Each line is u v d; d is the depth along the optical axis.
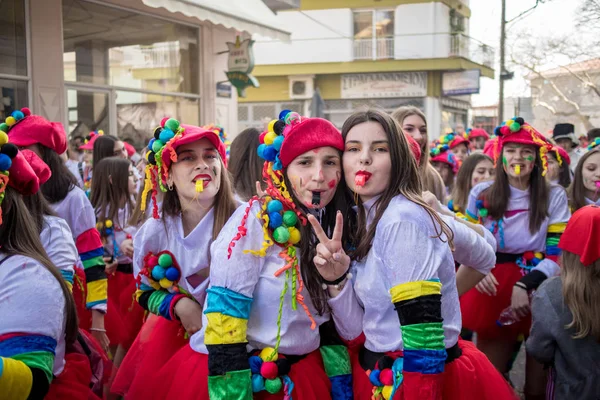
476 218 4.14
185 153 2.44
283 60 23.72
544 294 2.84
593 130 9.05
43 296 1.84
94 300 3.42
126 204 4.34
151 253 2.61
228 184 2.59
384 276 1.99
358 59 23.38
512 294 3.70
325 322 2.22
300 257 2.12
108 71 8.93
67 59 8.26
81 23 8.39
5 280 1.83
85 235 3.41
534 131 3.82
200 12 8.56
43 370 1.78
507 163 3.87
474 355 2.19
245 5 10.08
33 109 7.69
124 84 9.24
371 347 2.09
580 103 24.44
